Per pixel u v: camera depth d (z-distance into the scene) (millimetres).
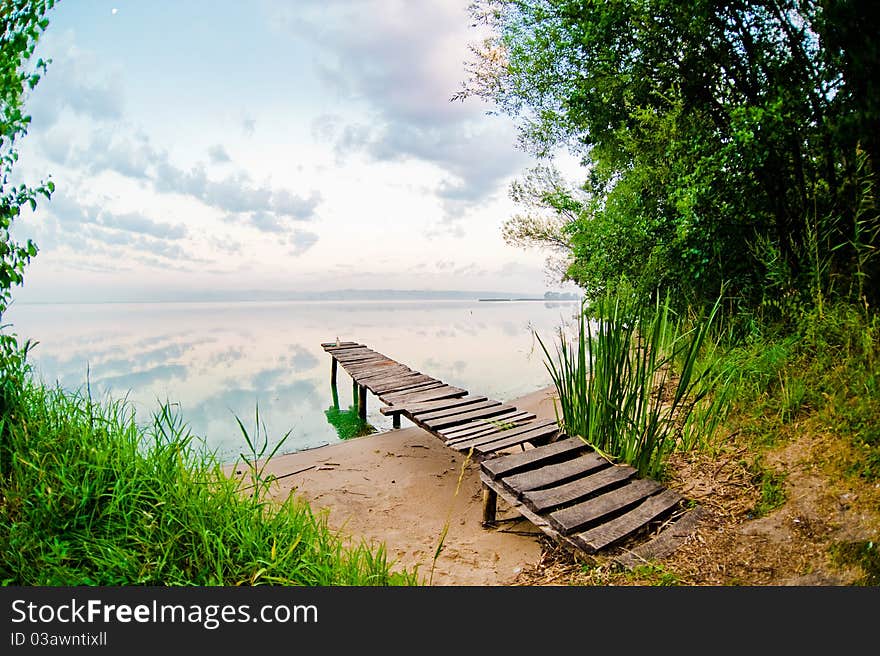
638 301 5652
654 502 3467
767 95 4758
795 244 4777
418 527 4066
